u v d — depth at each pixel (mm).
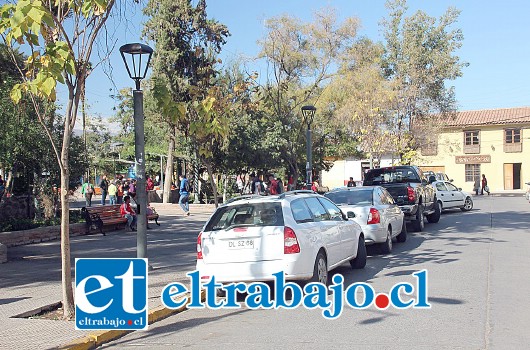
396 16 42250
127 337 7652
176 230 20266
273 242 9023
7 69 16844
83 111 27406
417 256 13750
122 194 26984
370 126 36406
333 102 35844
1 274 11680
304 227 9398
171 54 23859
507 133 58844
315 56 29062
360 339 7008
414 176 20703
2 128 16891
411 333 7203
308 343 6926
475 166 60250
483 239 16812
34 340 7066
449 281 10453
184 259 13414
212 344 7117
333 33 29672
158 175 47656
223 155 28219
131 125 37188
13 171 18875
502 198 43312
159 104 11617
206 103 11812
